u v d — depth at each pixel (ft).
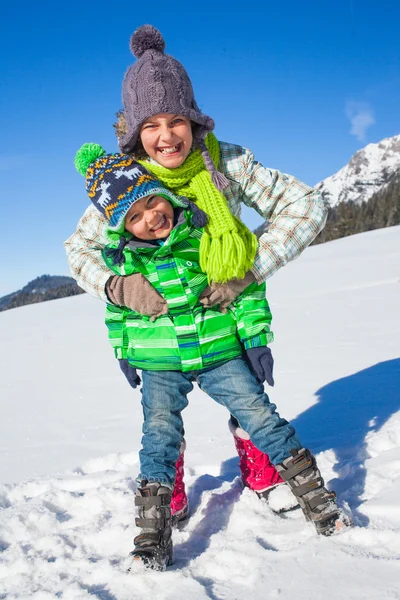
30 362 23.06
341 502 5.67
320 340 17.01
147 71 5.94
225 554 5.24
